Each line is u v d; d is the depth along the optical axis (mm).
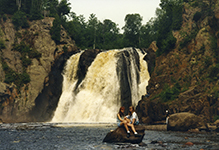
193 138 19703
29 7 76688
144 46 87375
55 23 68062
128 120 15906
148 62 60500
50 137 20344
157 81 52062
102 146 14812
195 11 57969
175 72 51281
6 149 14188
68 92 57906
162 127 29484
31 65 61188
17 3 74062
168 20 60156
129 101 54375
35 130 26953
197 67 47469
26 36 66250
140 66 59156
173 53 53938
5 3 70312
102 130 27594
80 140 18203
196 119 27234
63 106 56531
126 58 57031
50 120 56281
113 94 54656
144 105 48094
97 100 54250
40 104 59156
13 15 69188
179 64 51750
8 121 52625
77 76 58719
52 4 86875
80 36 82625
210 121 36469
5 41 62750
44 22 69688
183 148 14086
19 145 15664
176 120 27438
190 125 27062
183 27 57656
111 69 56625
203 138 19750
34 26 67875
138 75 57938
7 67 57812
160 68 54281
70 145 15578
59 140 18266
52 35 66312
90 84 56312
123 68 56062
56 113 56594
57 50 64812
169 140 18297
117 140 16031
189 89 44469
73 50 65375
